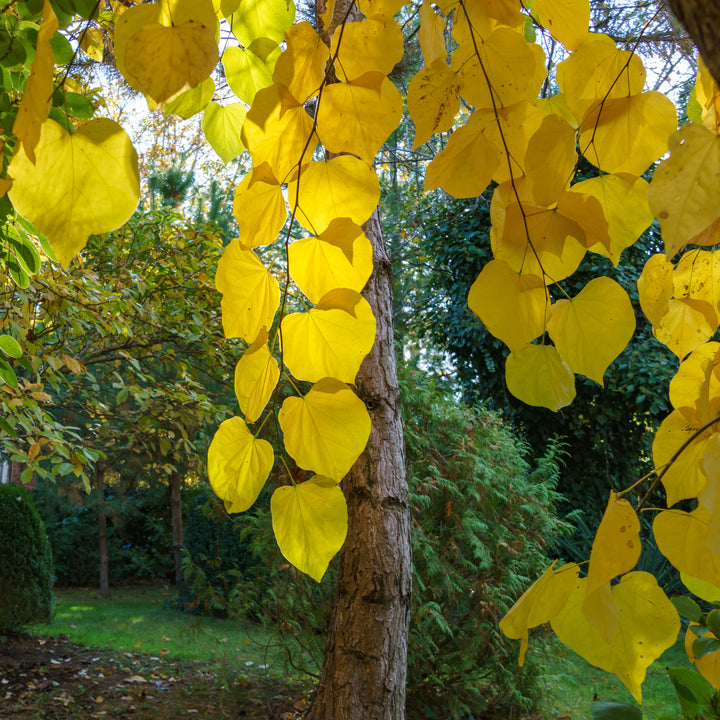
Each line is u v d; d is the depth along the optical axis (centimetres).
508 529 683
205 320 646
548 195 75
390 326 402
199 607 1073
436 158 81
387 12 77
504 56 78
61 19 100
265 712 654
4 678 741
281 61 74
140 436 723
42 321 502
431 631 622
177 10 67
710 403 81
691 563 71
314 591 641
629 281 983
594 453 1098
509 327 76
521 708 652
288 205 77
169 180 956
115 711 661
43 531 911
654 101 78
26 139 61
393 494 382
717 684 93
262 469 73
